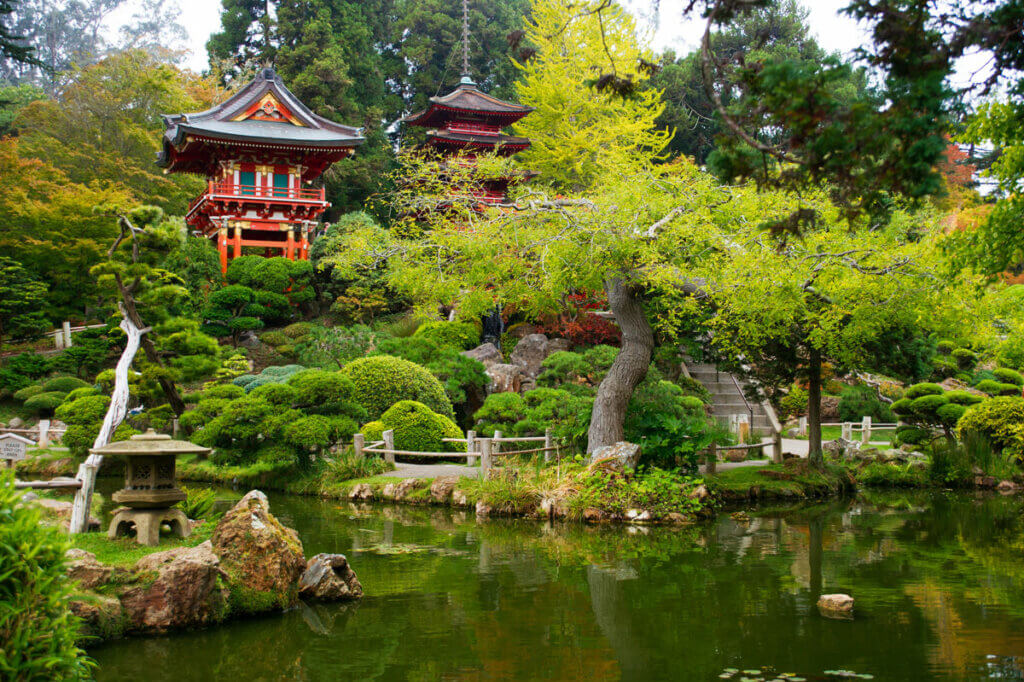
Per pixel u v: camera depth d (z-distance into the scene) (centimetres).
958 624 657
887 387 2473
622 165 1472
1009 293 1215
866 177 453
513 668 563
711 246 1194
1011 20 425
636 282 1243
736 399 2325
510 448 1600
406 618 682
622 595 754
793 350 1451
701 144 3844
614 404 1311
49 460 1612
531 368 2209
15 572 369
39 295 2388
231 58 4203
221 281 2798
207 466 1620
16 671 354
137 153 3191
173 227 931
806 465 1516
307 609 711
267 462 1428
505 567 868
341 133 3108
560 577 823
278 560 712
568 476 1256
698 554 938
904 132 419
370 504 1320
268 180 3019
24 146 2881
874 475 1608
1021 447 1612
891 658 575
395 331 2497
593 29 2383
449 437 1658
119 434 1563
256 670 556
